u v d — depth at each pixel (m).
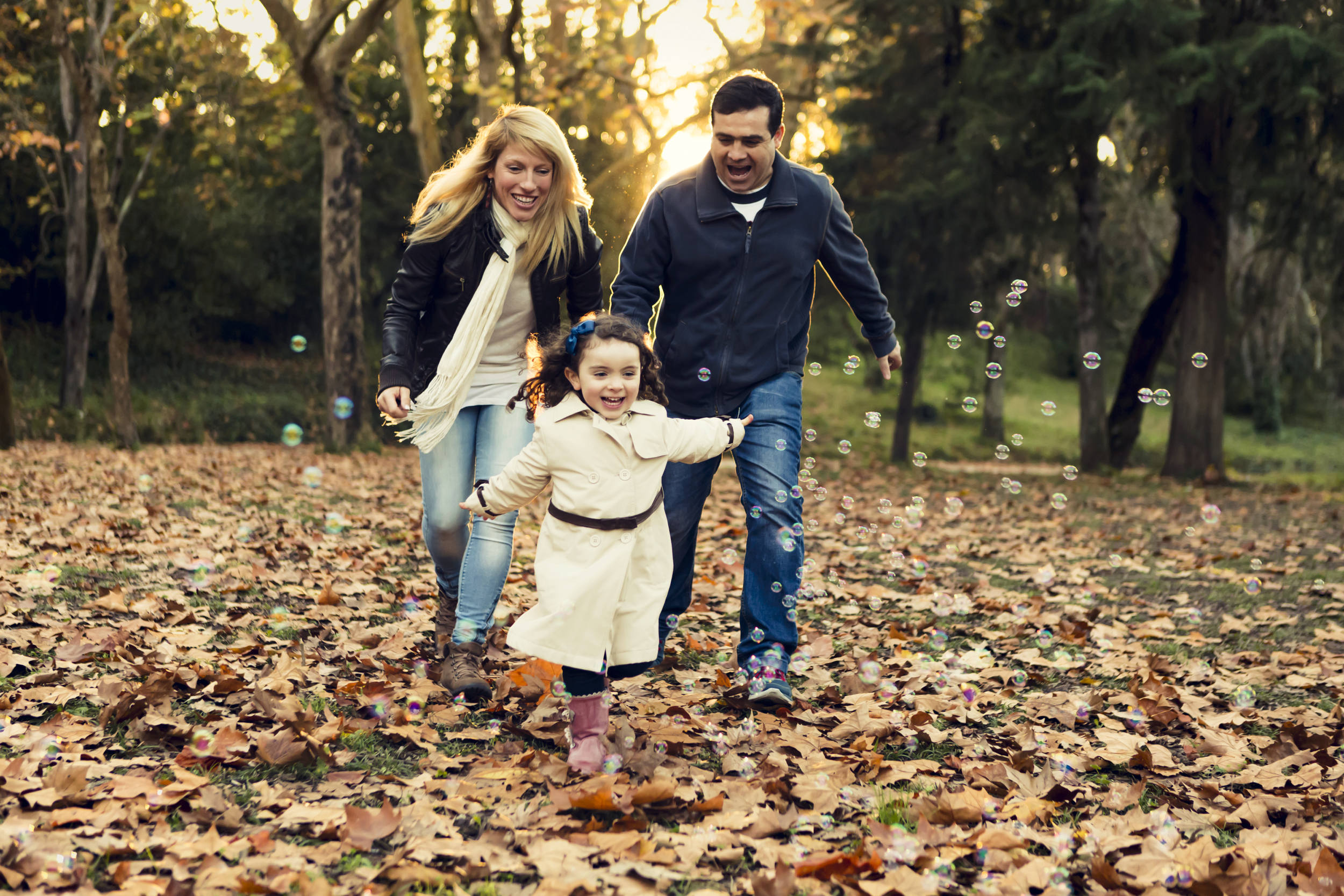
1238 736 3.22
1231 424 36.44
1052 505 11.14
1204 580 6.27
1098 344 19.47
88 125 14.36
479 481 2.94
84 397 22.09
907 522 8.70
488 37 17.69
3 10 18.81
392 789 2.53
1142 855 2.28
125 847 2.13
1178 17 14.80
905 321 20.61
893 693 3.54
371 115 26.39
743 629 3.38
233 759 2.63
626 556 2.72
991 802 2.52
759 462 3.37
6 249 25.42
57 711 2.99
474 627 3.32
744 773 2.72
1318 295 24.61
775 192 3.32
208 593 4.70
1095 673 3.96
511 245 3.32
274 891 1.99
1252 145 15.76
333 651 3.82
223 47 19.36
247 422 23.72
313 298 31.44
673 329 3.47
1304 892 2.14
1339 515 10.64
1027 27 17.38
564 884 2.04
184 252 26.78
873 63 20.75
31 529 6.13
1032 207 18.52
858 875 2.17
